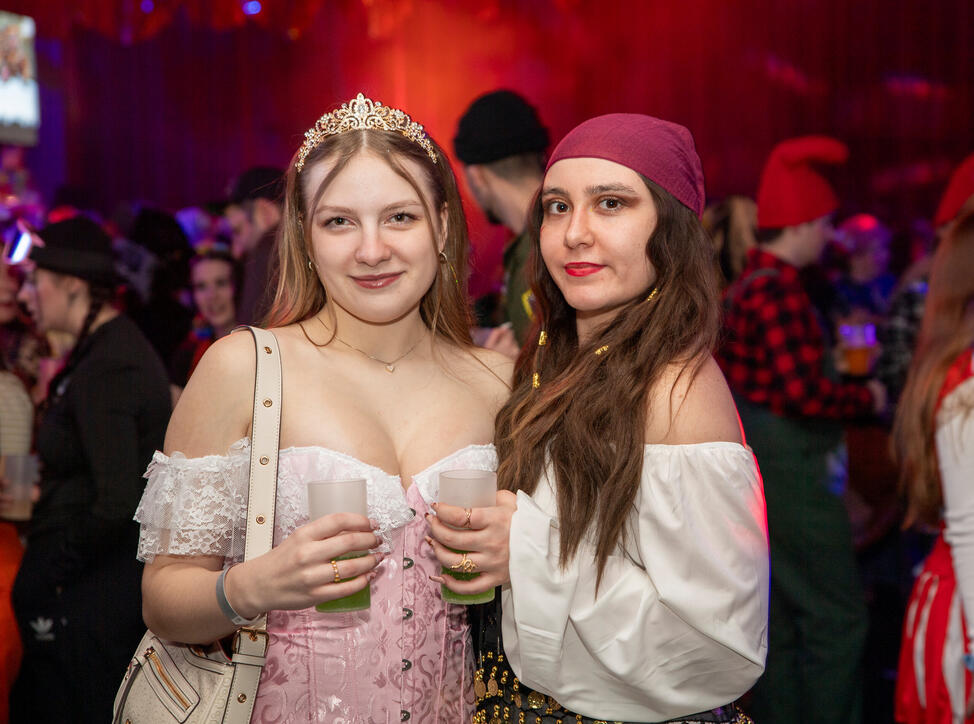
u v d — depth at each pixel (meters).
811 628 3.04
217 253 4.04
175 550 1.45
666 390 1.55
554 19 12.20
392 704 1.52
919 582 2.16
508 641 1.56
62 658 2.72
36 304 2.81
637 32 12.20
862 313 5.68
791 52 11.91
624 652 1.48
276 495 1.47
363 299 1.53
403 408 1.62
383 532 1.50
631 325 1.62
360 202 1.49
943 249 2.12
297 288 1.65
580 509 1.53
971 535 1.94
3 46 10.69
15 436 2.80
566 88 12.35
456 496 1.42
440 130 12.23
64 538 2.66
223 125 12.16
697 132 12.29
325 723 1.50
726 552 1.48
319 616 1.50
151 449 2.73
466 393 1.70
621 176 1.59
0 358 2.90
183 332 4.05
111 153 11.88
